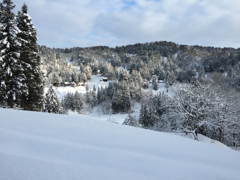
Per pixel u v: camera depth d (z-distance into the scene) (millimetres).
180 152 6922
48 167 4223
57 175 3838
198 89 19656
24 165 4172
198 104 18625
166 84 88625
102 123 10070
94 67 143000
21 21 18188
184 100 19219
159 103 39344
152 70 120625
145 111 37250
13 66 16266
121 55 196125
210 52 178250
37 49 20016
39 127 8250
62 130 8062
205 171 5543
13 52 16219
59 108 39594
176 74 99750
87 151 6152
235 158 6898
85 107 74562
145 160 5867
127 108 68688
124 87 72312
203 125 18766
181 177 4980
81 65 145000
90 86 110188
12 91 16703
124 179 4098
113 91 83250
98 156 5863
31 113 11312
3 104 17000
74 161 5449
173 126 19938
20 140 6531
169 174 5086
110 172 4496
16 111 11680
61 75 119562
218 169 5824
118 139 7566
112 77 125312
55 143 6535
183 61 158500
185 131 17547
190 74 82250
